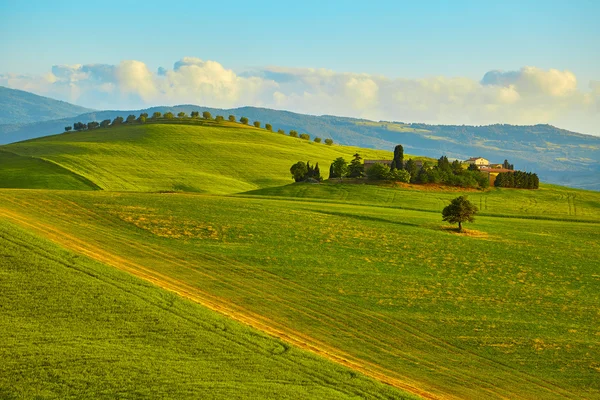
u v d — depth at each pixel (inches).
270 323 1873.8
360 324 1957.4
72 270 1948.8
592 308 2269.9
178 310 1769.2
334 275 2415.1
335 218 3432.6
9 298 1685.5
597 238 3511.3
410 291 2314.2
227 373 1407.5
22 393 1239.5
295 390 1347.2
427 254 2842.0
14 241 2107.5
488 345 1878.7
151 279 2110.0
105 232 2696.9
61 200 3201.3
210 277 2260.1
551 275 2667.3
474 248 3016.7
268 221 3181.6
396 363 1697.8
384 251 2829.7
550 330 2026.3
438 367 1700.3
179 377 1359.5
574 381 1680.6
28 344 1448.1
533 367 1749.5
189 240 2716.5
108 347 1478.8
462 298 2288.4
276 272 2389.3
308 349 1679.4
